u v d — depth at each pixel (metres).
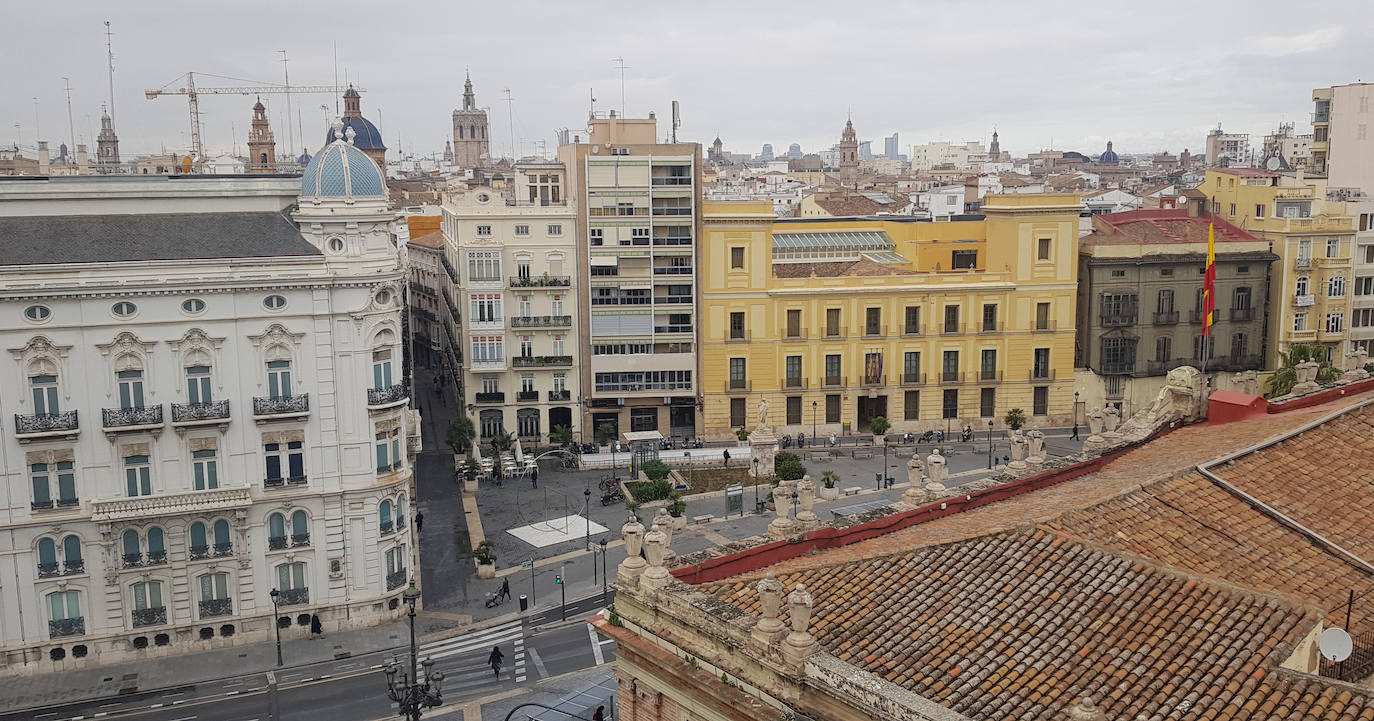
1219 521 32.25
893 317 111.75
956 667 25.56
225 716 56.88
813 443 111.00
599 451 105.62
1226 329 118.19
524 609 70.62
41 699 59.03
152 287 60.06
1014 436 40.84
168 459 62.38
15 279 58.00
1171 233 119.62
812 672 25.16
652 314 108.69
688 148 107.50
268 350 63.44
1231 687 23.52
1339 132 143.00
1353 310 120.62
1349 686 22.78
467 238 105.62
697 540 81.44
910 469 38.31
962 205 163.00
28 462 60.09
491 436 109.12
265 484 64.50
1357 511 33.50
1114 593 27.41
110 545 61.59
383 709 57.34
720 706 27.44
